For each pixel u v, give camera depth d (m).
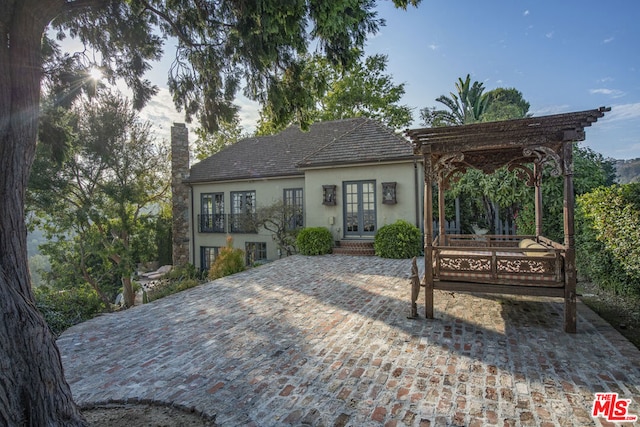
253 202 16.88
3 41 2.71
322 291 7.96
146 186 16.55
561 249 5.14
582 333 4.95
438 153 5.87
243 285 8.91
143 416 3.29
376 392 3.54
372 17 4.75
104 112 13.87
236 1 4.25
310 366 4.19
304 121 6.15
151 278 18.38
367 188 14.04
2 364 2.29
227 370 4.18
